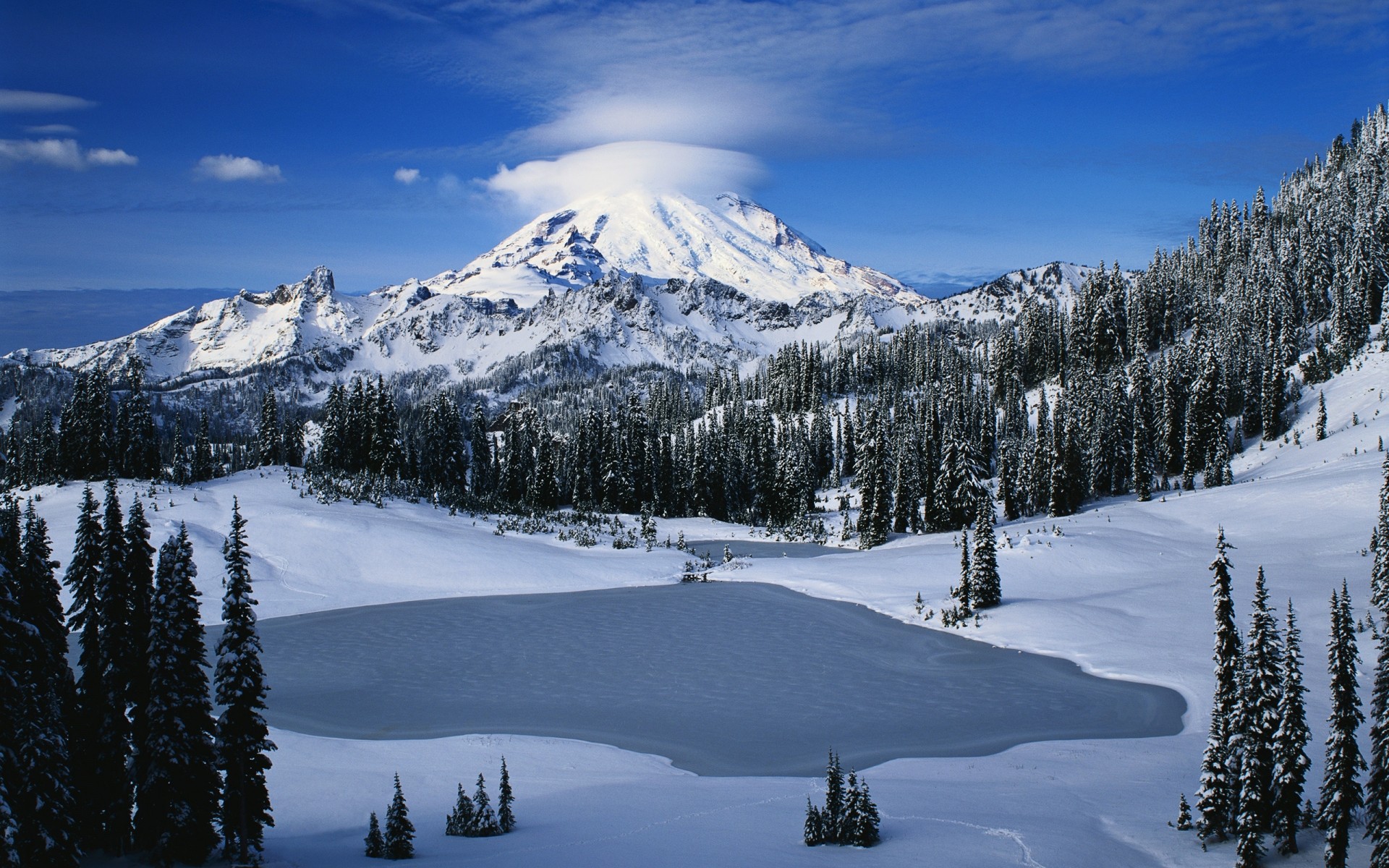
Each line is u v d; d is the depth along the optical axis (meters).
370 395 125.19
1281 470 108.94
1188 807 32.94
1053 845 30.55
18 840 29.08
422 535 94.56
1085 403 125.56
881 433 117.06
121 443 110.94
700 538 116.75
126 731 34.06
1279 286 162.50
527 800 37.84
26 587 32.38
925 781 39.34
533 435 148.75
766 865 28.34
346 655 62.91
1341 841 29.03
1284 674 30.42
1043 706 50.09
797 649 62.97
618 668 59.00
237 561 33.09
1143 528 90.31
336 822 36.09
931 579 81.88
